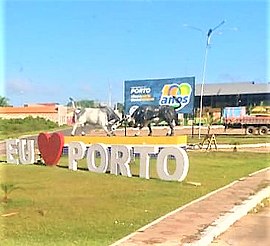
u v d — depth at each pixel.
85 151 21.91
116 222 10.68
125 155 19.38
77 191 15.19
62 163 24.45
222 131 58.34
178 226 10.13
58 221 10.88
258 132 56.41
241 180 18.44
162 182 17.30
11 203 13.06
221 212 11.68
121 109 48.97
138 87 46.56
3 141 36.91
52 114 60.94
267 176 19.91
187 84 45.38
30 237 9.41
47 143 23.84
